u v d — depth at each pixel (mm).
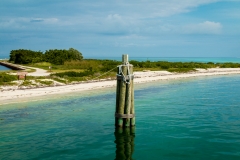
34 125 16516
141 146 12680
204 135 14203
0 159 11242
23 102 24297
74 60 76312
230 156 11445
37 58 82688
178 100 25281
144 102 24250
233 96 27531
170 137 13906
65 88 32750
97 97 27312
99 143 13117
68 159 11227
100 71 48969
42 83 34531
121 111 14336
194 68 70125
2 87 30641
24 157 11461
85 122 17156
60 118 18250
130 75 13938
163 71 59500
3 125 16547
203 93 30000
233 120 17391
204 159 11164
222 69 70750
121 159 11180
